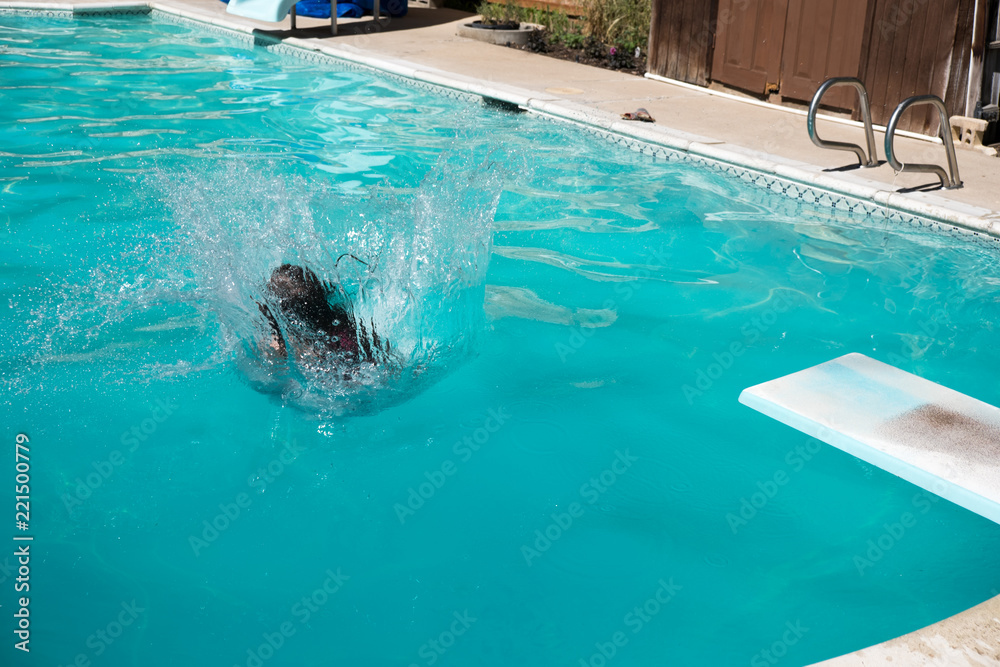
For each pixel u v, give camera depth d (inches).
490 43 528.4
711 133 343.9
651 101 401.1
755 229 275.9
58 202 266.1
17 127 341.4
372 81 446.0
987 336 210.2
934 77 337.1
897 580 136.4
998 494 149.4
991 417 174.1
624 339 209.0
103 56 478.3
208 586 132.8
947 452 161.9
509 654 122.4
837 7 362.6
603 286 235.9
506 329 211.5
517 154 336.5
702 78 432.1
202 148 326.0
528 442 169.6
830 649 123.4
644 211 288.8
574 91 412.2
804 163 305.3
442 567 138.7
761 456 166.6
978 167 306.0
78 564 135.3
